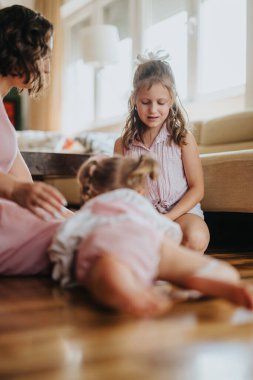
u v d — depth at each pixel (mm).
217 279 891
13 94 5727
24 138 3920
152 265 916
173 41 3988
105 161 1111
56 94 5195
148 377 550
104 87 4969
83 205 1143
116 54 4246
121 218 943
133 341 679
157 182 1605
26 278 1187
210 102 3479
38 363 592
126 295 781
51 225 1215
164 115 1590
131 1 4430
